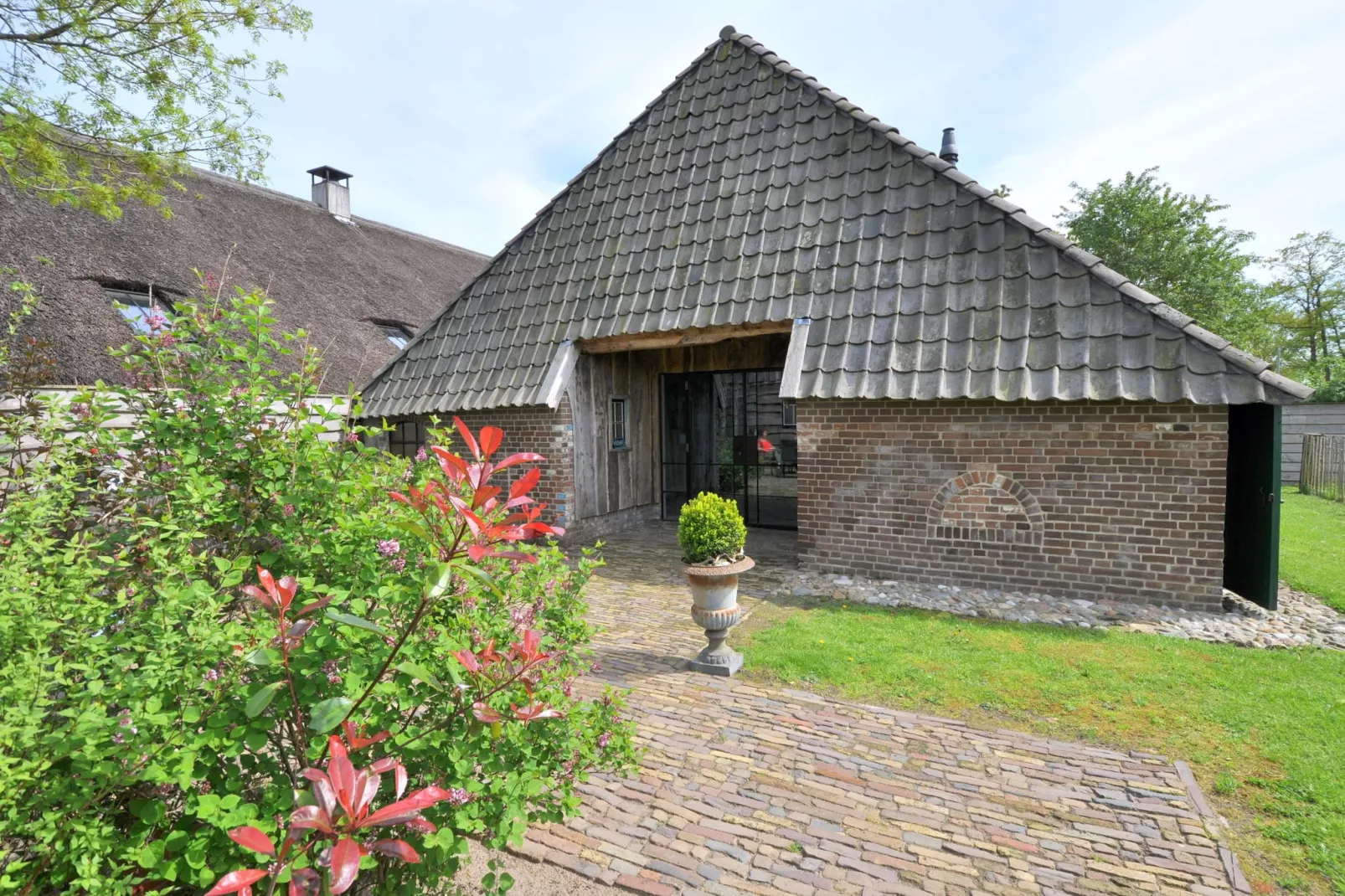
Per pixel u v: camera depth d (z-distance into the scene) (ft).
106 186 26.14
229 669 7.04
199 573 8.80
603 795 11.97
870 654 17.79
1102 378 20.66
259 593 6.18
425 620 8.10
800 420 25.66
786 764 12.90
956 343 23.25
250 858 6.21
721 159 33.42
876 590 23.43
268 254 46.85
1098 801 11.55
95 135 24.98
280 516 9.40
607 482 35.91
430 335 37.88
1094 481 21.44
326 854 5.35
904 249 26.09
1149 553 20.90
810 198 29.35
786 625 20.22
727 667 17.07
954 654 17.65
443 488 6.98
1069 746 13.26
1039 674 16.34
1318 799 11.23
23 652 6.25
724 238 30.68
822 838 10.77
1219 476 19.92
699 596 17.16
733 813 11.44
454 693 7.65
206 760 6.36
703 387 38.99
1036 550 22.34
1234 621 19.66
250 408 9.87
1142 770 12.36
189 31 23.75
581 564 11.38
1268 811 11.07
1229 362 19.69
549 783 8.84
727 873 10.01
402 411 34.81
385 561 8.21
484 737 7.64
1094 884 9.66
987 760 12.87
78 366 25.85
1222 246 82.58
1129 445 20.92
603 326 31.42
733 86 35.35
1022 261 23.77
